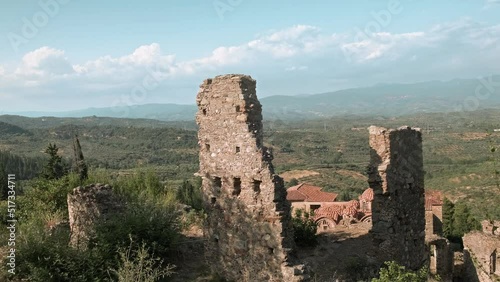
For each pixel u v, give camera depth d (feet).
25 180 172.65
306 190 155.43
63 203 83.30
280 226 45.78
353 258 58.65
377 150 51.49
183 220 74.33
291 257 46.85
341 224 100.32
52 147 124.57
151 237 55.26
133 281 43.80
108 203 63.87
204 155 53.16
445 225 145.28
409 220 53.57
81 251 50.60
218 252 51.98
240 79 48.70
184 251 60.08
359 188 259.80
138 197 77.20
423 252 56.24
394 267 41.34
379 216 51.21
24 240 51.19
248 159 47.98
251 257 48.14
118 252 50.72
